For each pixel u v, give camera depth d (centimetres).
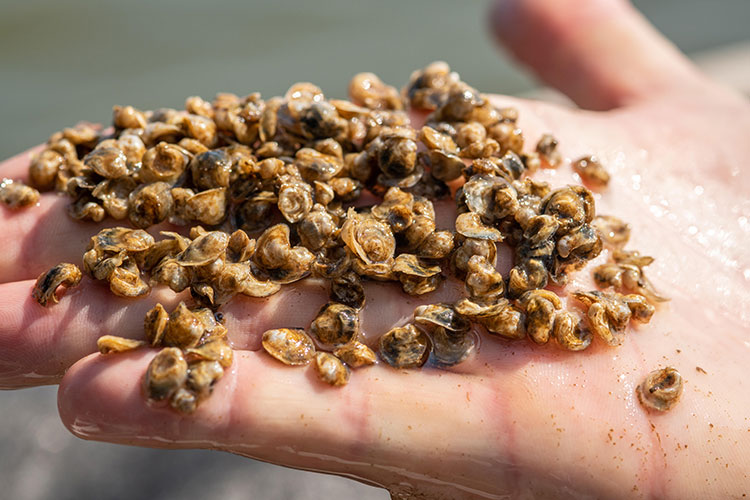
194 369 16
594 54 25
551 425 17
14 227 19
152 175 18
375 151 18
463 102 19
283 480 24
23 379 18
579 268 18
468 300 17
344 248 17
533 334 17
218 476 24
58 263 19
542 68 26
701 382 17
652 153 21
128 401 16
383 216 18
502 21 27
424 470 17
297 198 18
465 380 17
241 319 17
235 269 17
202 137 19
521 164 19
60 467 24
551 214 18
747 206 21
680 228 20
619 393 17
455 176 18
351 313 17
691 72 25
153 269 18
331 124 19
